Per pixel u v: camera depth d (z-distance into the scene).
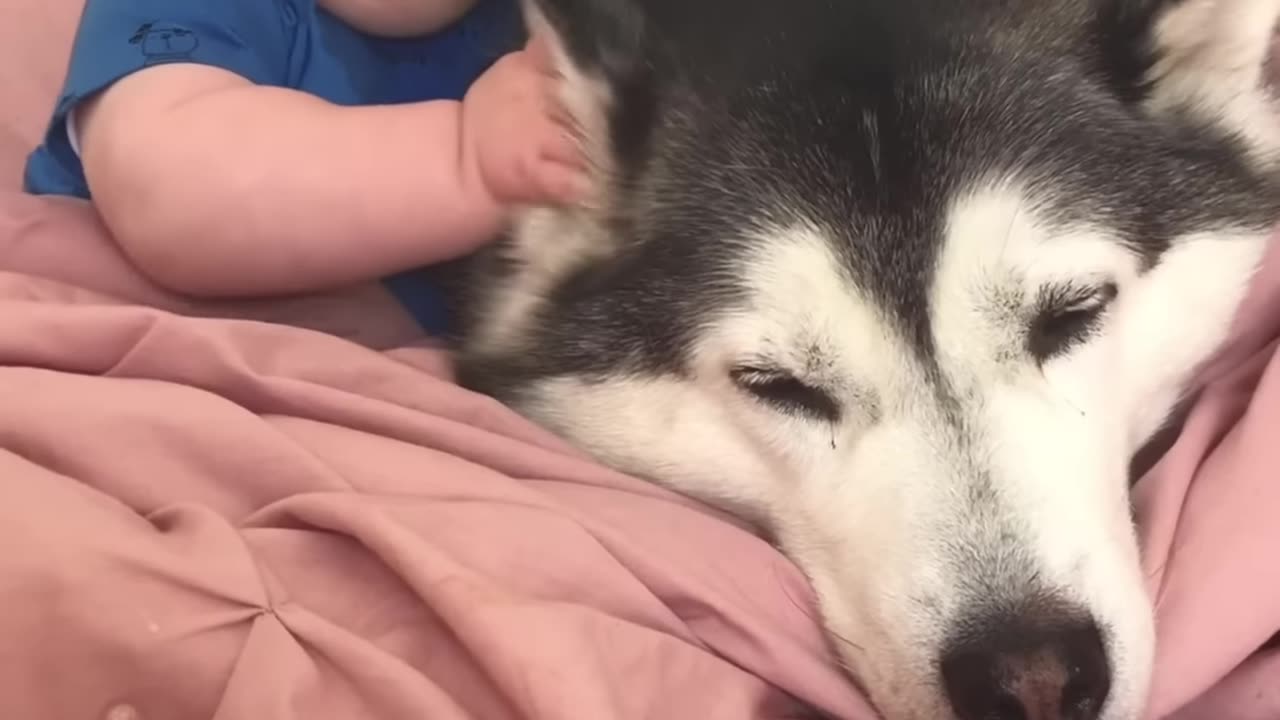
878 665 0.41
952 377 0.42
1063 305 0.42
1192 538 0.43
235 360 0.44
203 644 0.36
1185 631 0.41
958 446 0.41
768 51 0.44
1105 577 0.40
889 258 0.41
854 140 0.42
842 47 0.43
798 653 0.41
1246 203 0.47
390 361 0.47
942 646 0.39
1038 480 0.41
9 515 0.37
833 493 0.43
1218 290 0.47
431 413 0.46
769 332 0.42
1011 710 0.39
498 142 0.47
